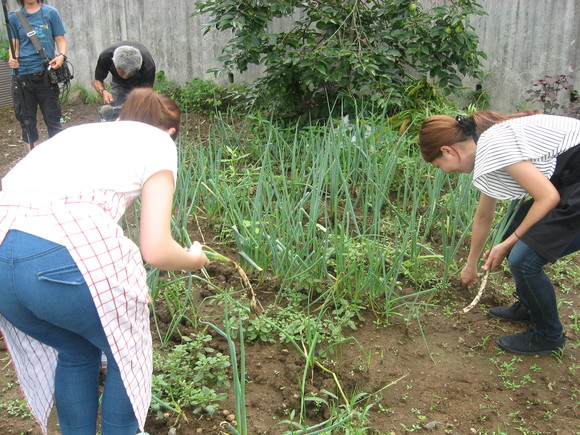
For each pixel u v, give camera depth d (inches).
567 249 109.7
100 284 71.1
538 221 103.7
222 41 292.7
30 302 70.6
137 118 85.7
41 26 218.8
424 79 233.3
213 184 159.2
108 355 79.2
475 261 123.7
